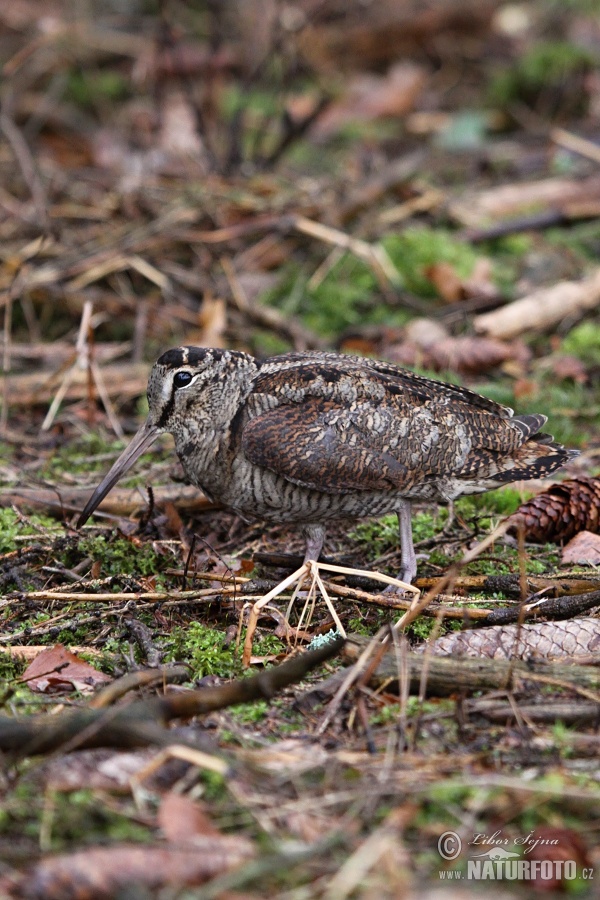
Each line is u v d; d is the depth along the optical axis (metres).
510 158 19.67
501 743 7.52
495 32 23.02
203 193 17.17
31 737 6.92
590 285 15.38
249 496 10.09
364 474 9.80
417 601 9.06
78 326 15.44
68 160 19.86
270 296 15.86
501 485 10.35
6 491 11.52
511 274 16.19
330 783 7.02
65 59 21.97
